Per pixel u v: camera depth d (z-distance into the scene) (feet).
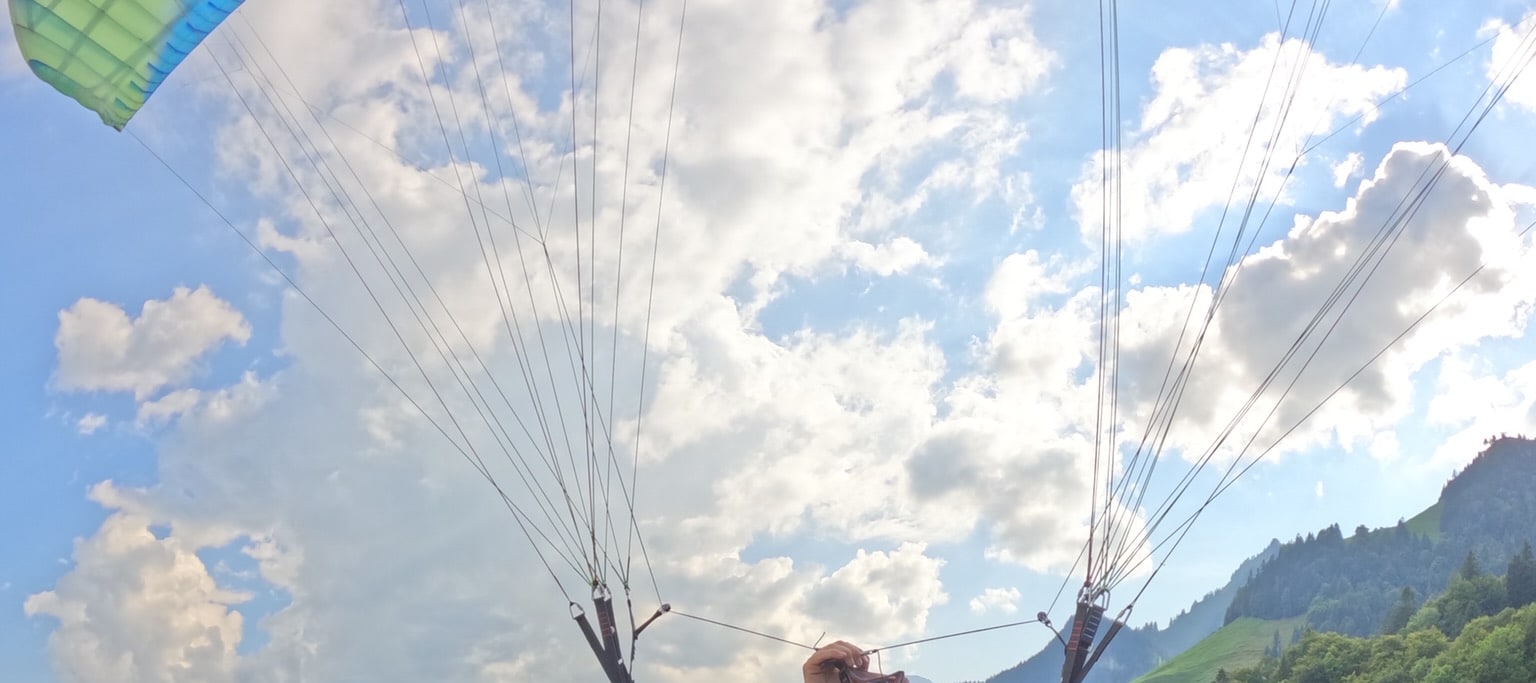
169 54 37.55
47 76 37.37
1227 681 617.62
